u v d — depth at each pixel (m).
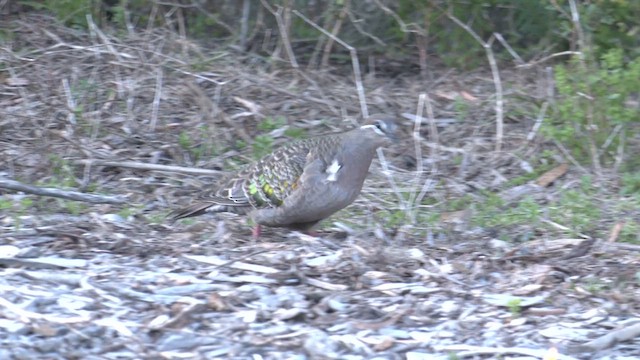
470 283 10.86
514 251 11.77
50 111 15.50
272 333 9.37
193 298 10.01
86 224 12.22
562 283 10.84
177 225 12.52
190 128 15.48
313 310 9.89
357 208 13.51
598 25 16.91
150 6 17.95
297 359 8.88
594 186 14.27
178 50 17.38
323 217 12.02
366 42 18.00
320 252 11.49
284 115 16.09
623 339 9.41
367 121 11.71
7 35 17.25
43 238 11.62
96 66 16.48
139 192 13.84
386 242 12.23
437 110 16.61
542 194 14.19
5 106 15.66
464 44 17.70
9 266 10.70
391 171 14.81
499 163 15.12
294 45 18.08
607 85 14.69
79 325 9.27
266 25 18.11
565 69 15.52
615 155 14.94
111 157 14.61
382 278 10.77
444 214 13.49
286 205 11.78
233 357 8.88
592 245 12.09
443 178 14.65
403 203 13.56
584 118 14.88
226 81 16.55
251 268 10.83
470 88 17.19
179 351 8.98
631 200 13.80
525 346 9.27
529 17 17.61
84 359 8.73
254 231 12.15
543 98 16.34
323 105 16.41
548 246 12.02
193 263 11.04
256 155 14.88
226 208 12.20
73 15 17.55
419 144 15.27
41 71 16.36
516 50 17.91
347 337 9.30
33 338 9.05
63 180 13.98
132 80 16.27
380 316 9.85
